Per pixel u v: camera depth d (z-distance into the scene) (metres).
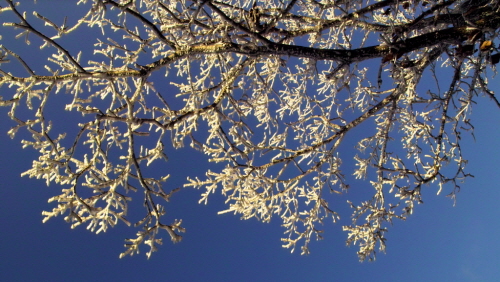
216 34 4.54
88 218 2.71
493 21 3.28
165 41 3.23
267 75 5.11
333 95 4.79
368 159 4.89
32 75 2.68
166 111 3.38
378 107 4.82
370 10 3.90
